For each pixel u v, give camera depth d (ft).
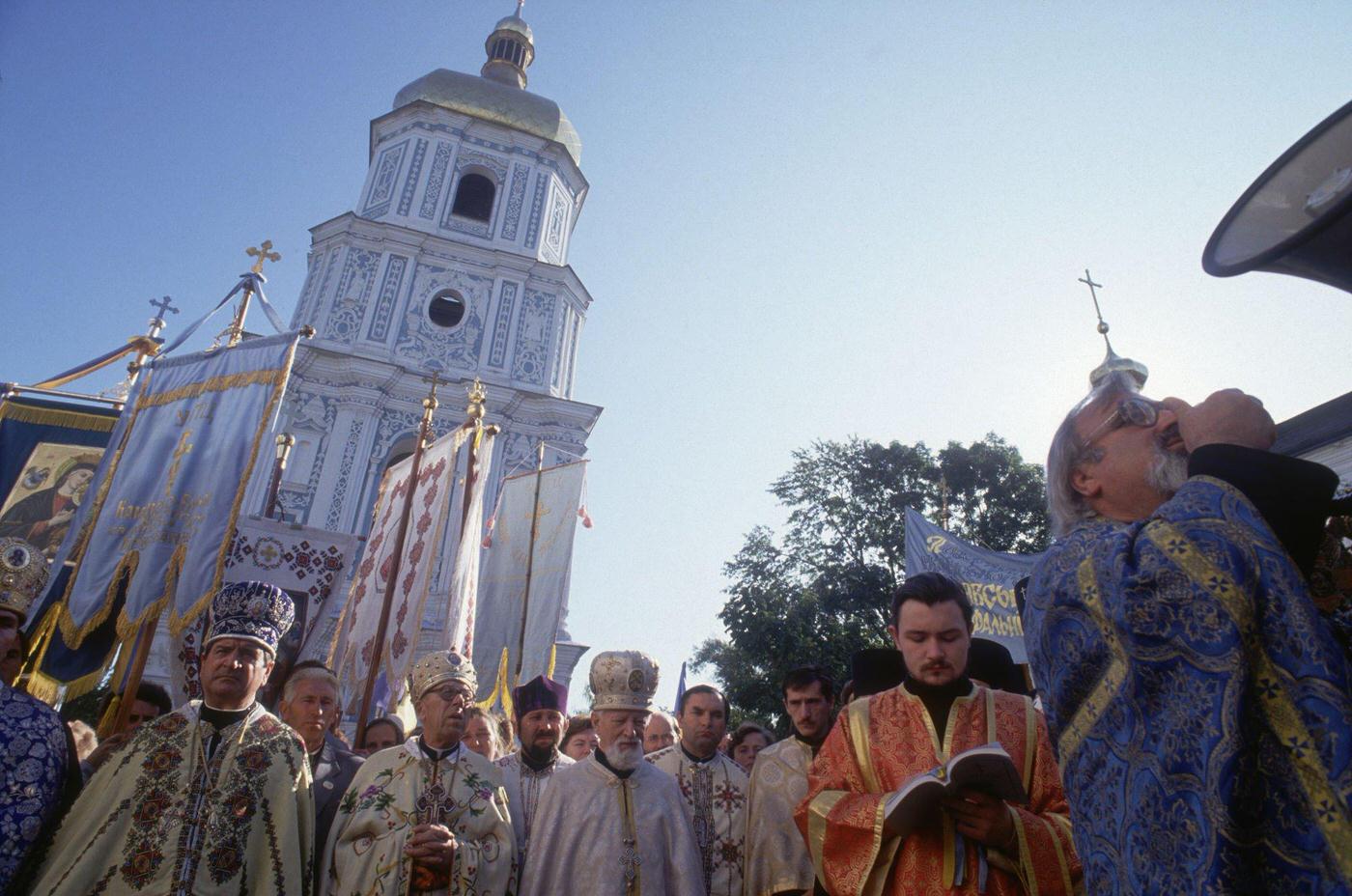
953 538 33.06
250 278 29.25
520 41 107.55
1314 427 17.02
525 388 79.77
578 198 99.19
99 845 10.87
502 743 25.50
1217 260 5.86
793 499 91.66
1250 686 4.54
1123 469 6.53
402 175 86.94
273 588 13.39
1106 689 5.29
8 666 10.91
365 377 75.72
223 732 12.24
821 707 15.60
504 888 13.28
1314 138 5.46
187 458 24.50
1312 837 4.19
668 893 13.65
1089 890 5.29
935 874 8.91
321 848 14.05
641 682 14.98
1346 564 5.59
